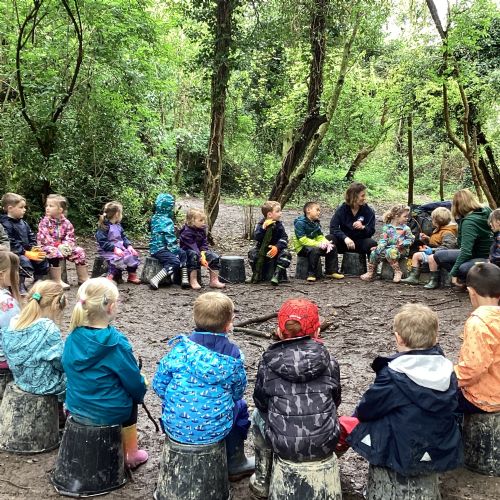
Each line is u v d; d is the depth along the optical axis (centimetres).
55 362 319
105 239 741
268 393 265
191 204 2038
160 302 663
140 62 1195
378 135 2023
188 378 270
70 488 282
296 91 1466
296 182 1205
